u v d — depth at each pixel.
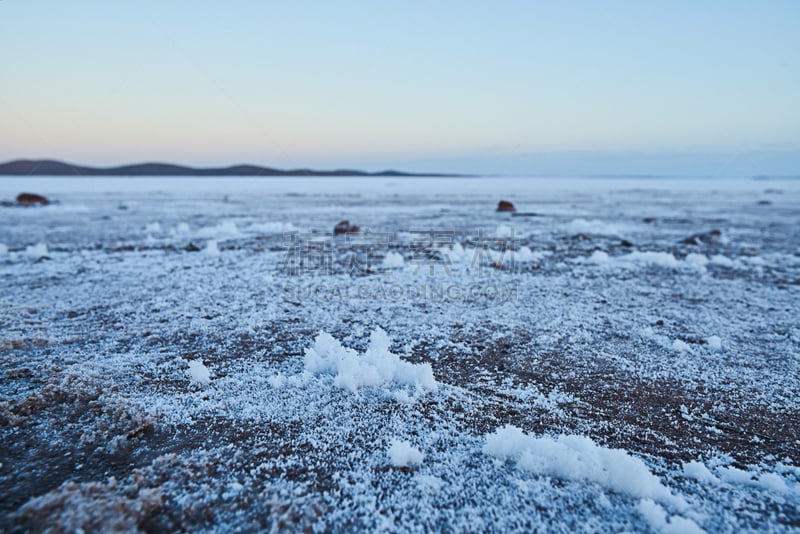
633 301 5.89
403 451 2.30
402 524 1.87
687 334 4.59
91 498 1.83
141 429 2.52
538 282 6.94
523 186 70.69
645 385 3.35
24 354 3.66
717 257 9.16
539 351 4.02
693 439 2.64
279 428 2.61
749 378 3.52
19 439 2.40
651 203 30.11
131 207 22.73
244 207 23.47
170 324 4.60
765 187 76.12
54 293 5.84
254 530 1.79
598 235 13.12
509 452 2.38
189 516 1.86
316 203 27.17
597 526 1.87
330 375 3.37
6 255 8.71
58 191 42.19
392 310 5.25
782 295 6.39
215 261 8.41
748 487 2.21
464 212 20.80
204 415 2.74
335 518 1.89
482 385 3.30
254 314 5.01
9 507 1.85
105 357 3.65
